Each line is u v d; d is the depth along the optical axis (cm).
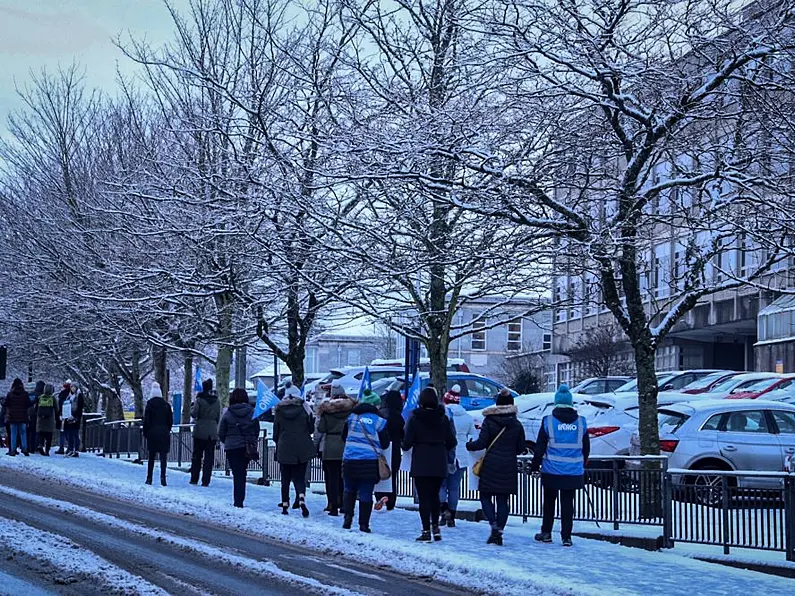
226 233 1842
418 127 1530
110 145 3106
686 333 4934
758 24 1405
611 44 1476
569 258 1825
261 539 1389
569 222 1521
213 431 2114
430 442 1355
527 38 1438
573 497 1398
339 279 1844
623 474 1490
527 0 1455
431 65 1800
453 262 1614
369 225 1711
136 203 2308
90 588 964
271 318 2294
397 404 1716
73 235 2756
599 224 1564
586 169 1691
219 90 1822
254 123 1834
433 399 1363
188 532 1409
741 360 5281
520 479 1648
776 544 1285
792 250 1329
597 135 1652
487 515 1359
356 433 1442
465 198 1560
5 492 1802
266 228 1941
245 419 1712
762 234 1430
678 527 1392
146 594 946
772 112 1433
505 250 1670
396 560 1215
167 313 2320
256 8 2238
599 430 2209
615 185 1709
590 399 2412
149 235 2198
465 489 1800
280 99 2022
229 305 2252
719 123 1653
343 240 1678
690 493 1383
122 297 2417
